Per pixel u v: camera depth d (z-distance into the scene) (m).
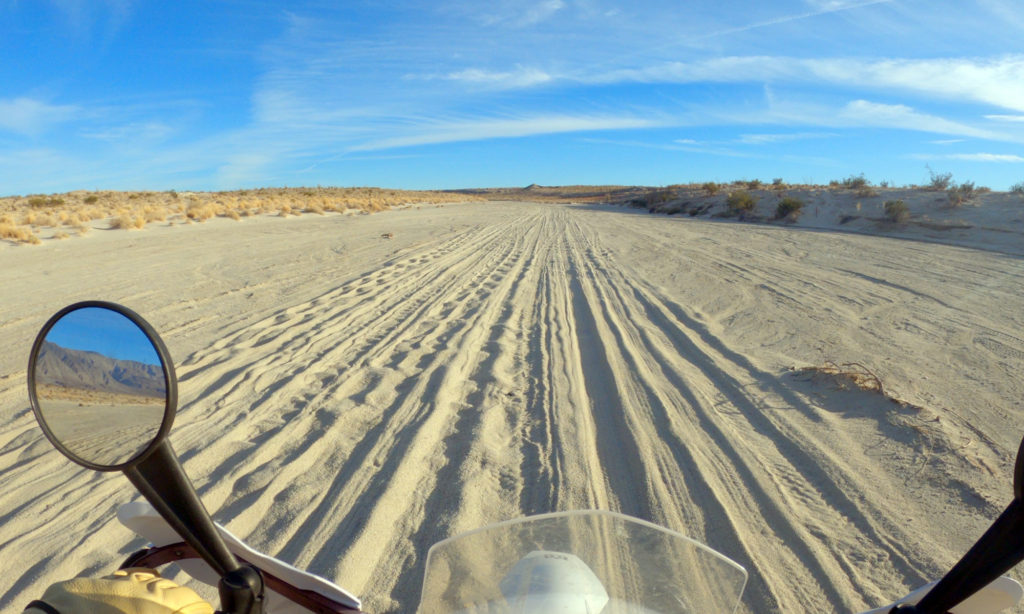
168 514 1.20
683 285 14.20
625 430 5.76
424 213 50.53
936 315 10.63
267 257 18.81
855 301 11.90
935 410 6.19
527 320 10.53
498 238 27.16
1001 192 33.25
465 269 16.81
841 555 3.81
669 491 4.61
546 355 8.30
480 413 6.07
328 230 29.58
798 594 3.43
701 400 6.59
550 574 1.51
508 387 6.98
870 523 4.18
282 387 6.74
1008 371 7.50
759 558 3.77
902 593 3.45
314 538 3.90
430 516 4.21
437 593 1.56
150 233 25.77
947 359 8.05
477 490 4.56
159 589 1.15
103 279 14.38
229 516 4.16
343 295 12.53
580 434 5.62
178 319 10.32
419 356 8.08
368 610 3.23
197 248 20.94
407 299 12.17
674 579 1.59
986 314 10.65
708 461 5.12
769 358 8.21
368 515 4.15
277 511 4.23
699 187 71.50
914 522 4.20
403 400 6.41
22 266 16.31
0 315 10.67
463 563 1.64
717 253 20.48
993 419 5.98
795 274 15.41
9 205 44.03
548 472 4.88
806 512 4.34
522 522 1.77
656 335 9.51
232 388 6.75
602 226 36.50
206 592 3.24
